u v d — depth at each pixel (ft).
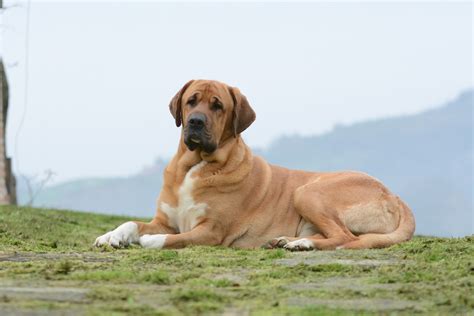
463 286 27.50
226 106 43.65
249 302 24.98
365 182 45.24
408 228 44.24
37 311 22.94
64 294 25.50
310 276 30.07
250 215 44.32
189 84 44.86
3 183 83.35
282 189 45.50
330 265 31.81
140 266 32.45
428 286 27.71
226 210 43.57
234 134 44.16
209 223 43.27
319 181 45.16
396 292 26.66
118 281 28.32
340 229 43.14
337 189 44.50
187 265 32.86
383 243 42.70
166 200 44.39
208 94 43.32
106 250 39.58
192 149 43.06
